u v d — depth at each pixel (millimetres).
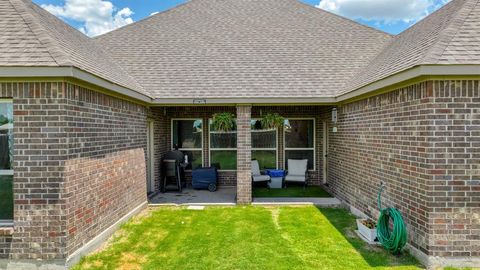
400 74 5812
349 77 10414
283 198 10547
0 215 5574
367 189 7965
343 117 9789
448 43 5570
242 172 9820
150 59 11250
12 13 6227
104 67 7793
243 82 10211
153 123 11297
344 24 12938
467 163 5301
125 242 6668
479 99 5277
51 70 5164
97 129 6531
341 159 9992
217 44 12008
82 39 8797
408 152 5988
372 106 7652
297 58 11352
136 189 8820
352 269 5328
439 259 5320
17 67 5117
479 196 5301
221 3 14062
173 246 6434
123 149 7941
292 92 9781
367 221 7047
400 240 5711
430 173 5332
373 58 10969
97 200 6500
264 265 5512
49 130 5328
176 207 9586
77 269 5387
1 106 5492
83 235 5914
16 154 5332
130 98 8180
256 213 8836
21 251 5332
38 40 5660
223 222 8008
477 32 5793
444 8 8250
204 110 13000
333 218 8344
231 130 13055
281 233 7156
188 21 13164
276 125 12047
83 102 5965
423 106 5457
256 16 13508
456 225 5309
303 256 5883
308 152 13141
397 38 10609
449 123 5301
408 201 6016
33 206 5328
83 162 5934
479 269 5238
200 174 12047
